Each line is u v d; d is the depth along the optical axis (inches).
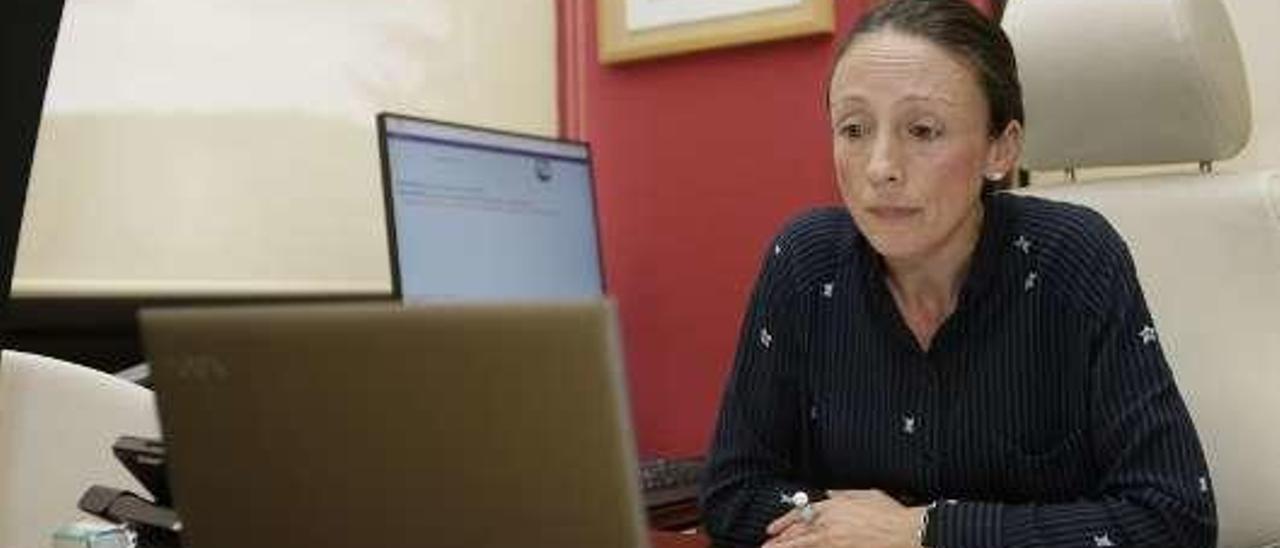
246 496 29.5
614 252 93.0
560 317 25.3
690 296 89.0
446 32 93.3
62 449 50.6
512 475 26.4
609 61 92.2
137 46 75.1
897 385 52.8
